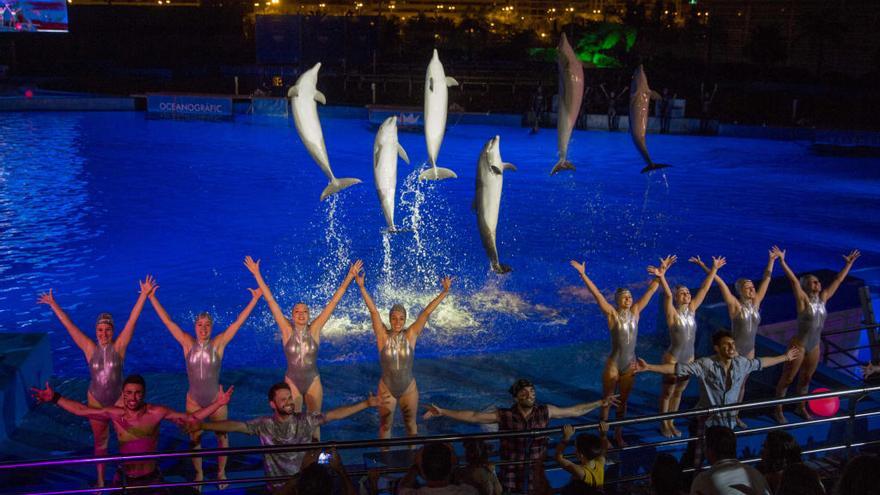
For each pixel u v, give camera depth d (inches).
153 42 2271.2
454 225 768.3
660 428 345.7
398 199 893.8
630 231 753.0
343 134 1339.8
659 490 204.8
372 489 251.4
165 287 560.4
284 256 644.1
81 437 335.3
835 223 804.6
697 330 423.8
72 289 555.8
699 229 767.1
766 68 1951.3
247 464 321.4
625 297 337.1
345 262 627.2
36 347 370.9
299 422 270.7
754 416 347.9
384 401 318.3
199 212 796.0
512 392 274.2
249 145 1221.1
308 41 1894.7
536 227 762.2
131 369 419.5
